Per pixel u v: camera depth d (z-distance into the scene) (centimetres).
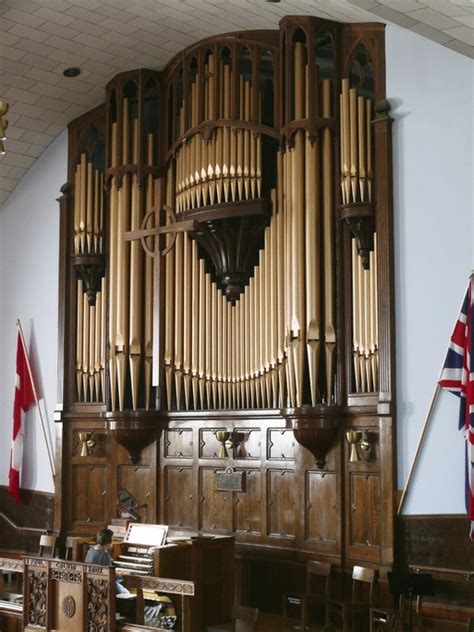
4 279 1808
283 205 1368
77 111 1658
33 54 1492
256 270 1399
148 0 1338
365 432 1280
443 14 1034
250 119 1403
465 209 1209
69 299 1652
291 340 1322
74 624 1078
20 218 1791
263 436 1401
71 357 1642
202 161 1430
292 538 1355
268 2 1309
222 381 1434
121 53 1503
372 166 1302
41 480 1689
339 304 1320
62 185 1706
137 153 1545
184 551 1251
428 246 1236
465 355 1177
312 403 1306
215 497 1452
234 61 1423
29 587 1133
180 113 1512
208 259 1481
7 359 1783
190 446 1488
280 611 1357
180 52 1505
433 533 1200
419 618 1133
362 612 1212
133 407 1503
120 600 1100
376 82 1303
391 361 1245
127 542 1324
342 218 1304
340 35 1348
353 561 1280
